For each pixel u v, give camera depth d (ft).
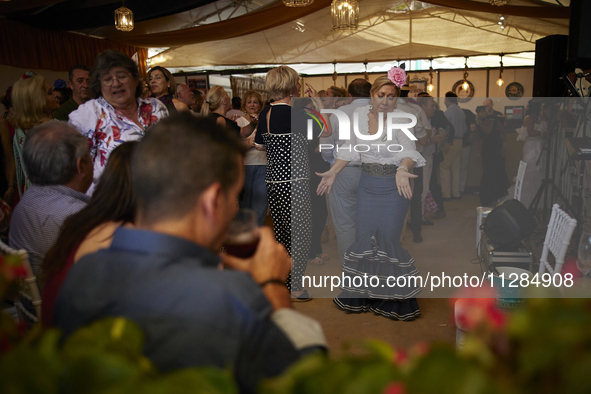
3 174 10.42
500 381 1.31
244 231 3.32
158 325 2.08
